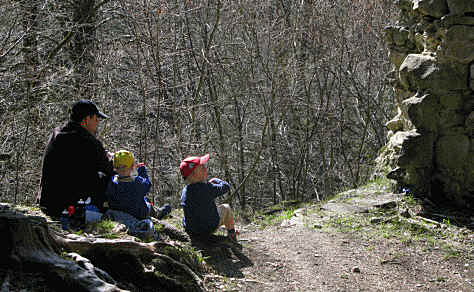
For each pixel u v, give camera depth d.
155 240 4.16
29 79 7.96
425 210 6.19
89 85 9.81
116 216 4.26
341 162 13.58
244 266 4.48
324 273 4.51
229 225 5.04
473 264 4.75
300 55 13.09
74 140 4.26
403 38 7.07
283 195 12.93
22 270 2.76
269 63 12.59
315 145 14.09
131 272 3.34
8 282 2.62
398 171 6.65
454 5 5.88
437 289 4.22
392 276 4.50
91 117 4.43
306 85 13.44
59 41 10.42
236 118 13.17
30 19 8.70
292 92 12.54
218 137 12.71
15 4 8.27
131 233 4.07
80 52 10.28
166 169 11.16
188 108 10.91
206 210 4.72
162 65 11.24
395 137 7.30
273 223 6.96
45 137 8.62
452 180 6.23
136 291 3.22
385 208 6.42
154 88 10.65
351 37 13.02
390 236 5.56
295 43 12.82
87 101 4.45
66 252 3.15
